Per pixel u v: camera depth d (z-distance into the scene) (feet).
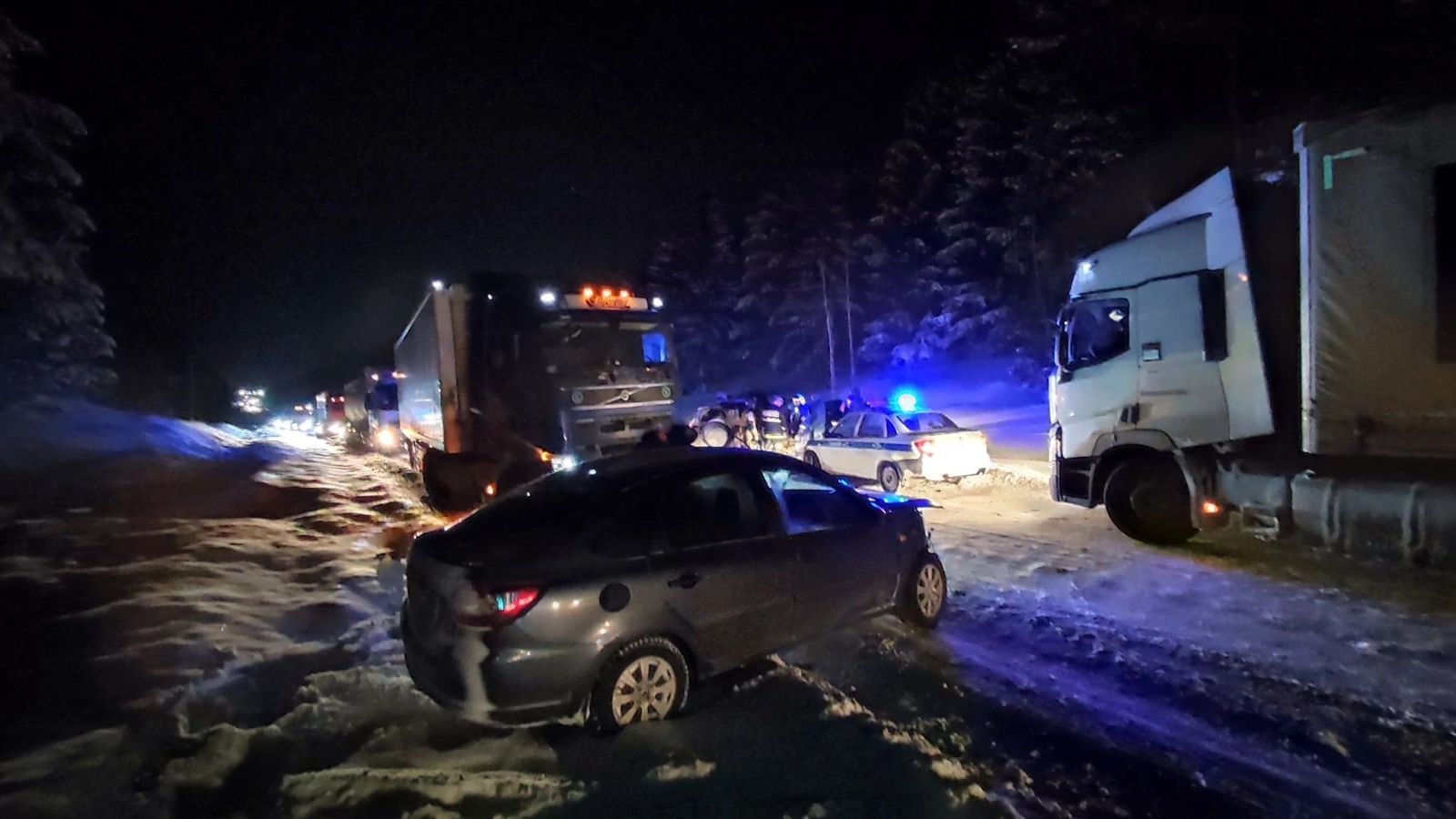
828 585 18.48
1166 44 87.04
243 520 37.24
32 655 18.67
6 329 71.15
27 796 12.67
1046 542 30.55
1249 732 14.89
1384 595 22.35
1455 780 13.16
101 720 15.44
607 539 15.51
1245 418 26.81
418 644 15.49
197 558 28.58
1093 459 31.30
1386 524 23.54
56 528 33.91
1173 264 28.48
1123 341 30.07
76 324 78.59
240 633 20.57
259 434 169.27
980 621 21.45
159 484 50.42
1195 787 13.11
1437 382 22.27
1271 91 80.53
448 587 14.78
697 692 17.03
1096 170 95.50
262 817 12.39
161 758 13.98
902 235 145.07
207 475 56.49
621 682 15.12
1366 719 15.21
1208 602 22.36
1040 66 100.07
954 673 17.89
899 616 20.70
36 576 25.49
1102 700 16.38
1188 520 28.81
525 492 17.54
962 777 13.16
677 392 43.29
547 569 14.69
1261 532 26.55
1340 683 16.78
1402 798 12.71
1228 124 86.89
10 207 70.33
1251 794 12.92
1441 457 22.31
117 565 27.17
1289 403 26.35
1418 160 22.27
